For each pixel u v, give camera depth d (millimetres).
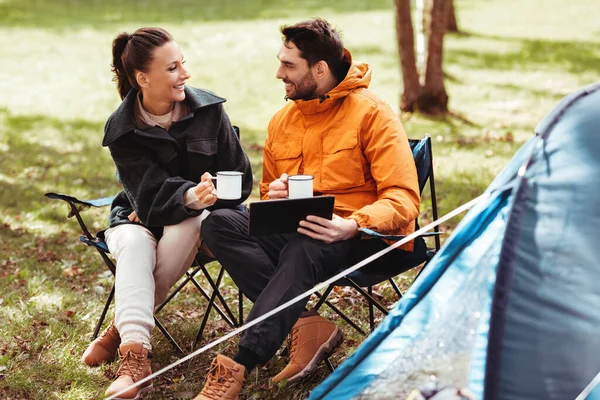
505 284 2533
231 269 3201
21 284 4625
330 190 3332
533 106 10094
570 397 2352
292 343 3273
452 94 10836
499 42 14781
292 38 3260
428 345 2654
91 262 5078
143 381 3023
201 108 3514
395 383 2637
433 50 9516
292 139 3438
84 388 3326
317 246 3033
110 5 20266
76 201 3553
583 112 2766
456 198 6336
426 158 3496
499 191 2766
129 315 3162
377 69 12781
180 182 3330
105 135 3428
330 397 2672
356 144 3285
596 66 12562
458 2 20328
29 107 10727
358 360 2723
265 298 2963
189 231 3352
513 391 2404
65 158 8102
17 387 3322
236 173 3096
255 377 3350
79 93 11656
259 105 10664
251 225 2928
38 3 20234
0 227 5781
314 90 3303
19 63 13758
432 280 2758
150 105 3445
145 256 3283
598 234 2543
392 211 3117
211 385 2934
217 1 20875
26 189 6871
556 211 2605
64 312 4184
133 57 3344
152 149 3445
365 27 16797
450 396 2531
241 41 15180
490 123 9211
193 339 3807
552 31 15836
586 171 2645
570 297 2467
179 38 15656
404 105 9656
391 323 2742
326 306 4152
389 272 3262
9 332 3879
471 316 2607
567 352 2404
